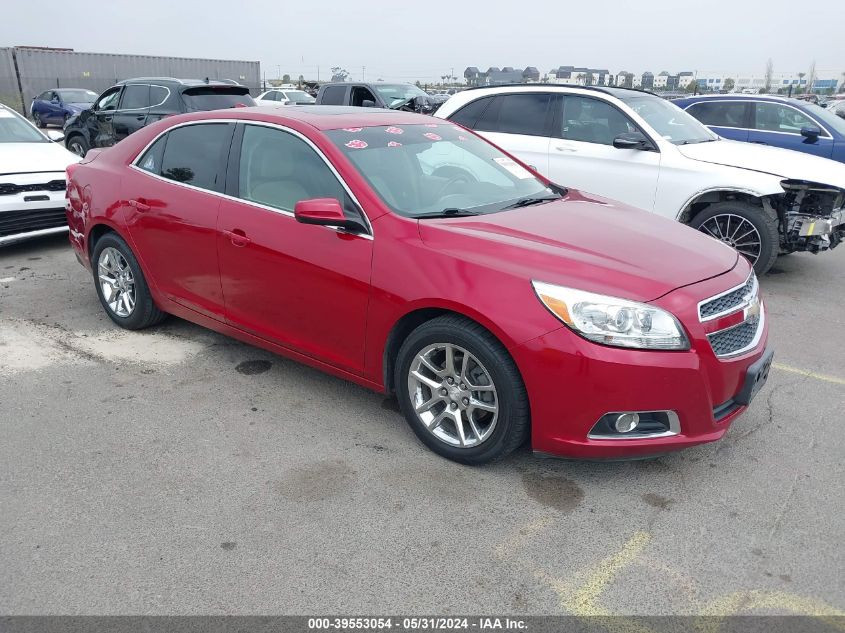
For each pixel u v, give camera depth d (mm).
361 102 15023
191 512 2885
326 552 2654
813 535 2785
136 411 3766
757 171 6039
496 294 2932
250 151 3947
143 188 4461
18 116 8117
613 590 2479
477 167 4117
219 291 4109
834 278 6719
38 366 4336
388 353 3387
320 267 3492
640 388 2779
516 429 3014
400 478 3160
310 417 3730
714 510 2951
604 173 6676
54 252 7320
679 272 3025
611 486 3125
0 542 2684
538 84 7234
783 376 4348
